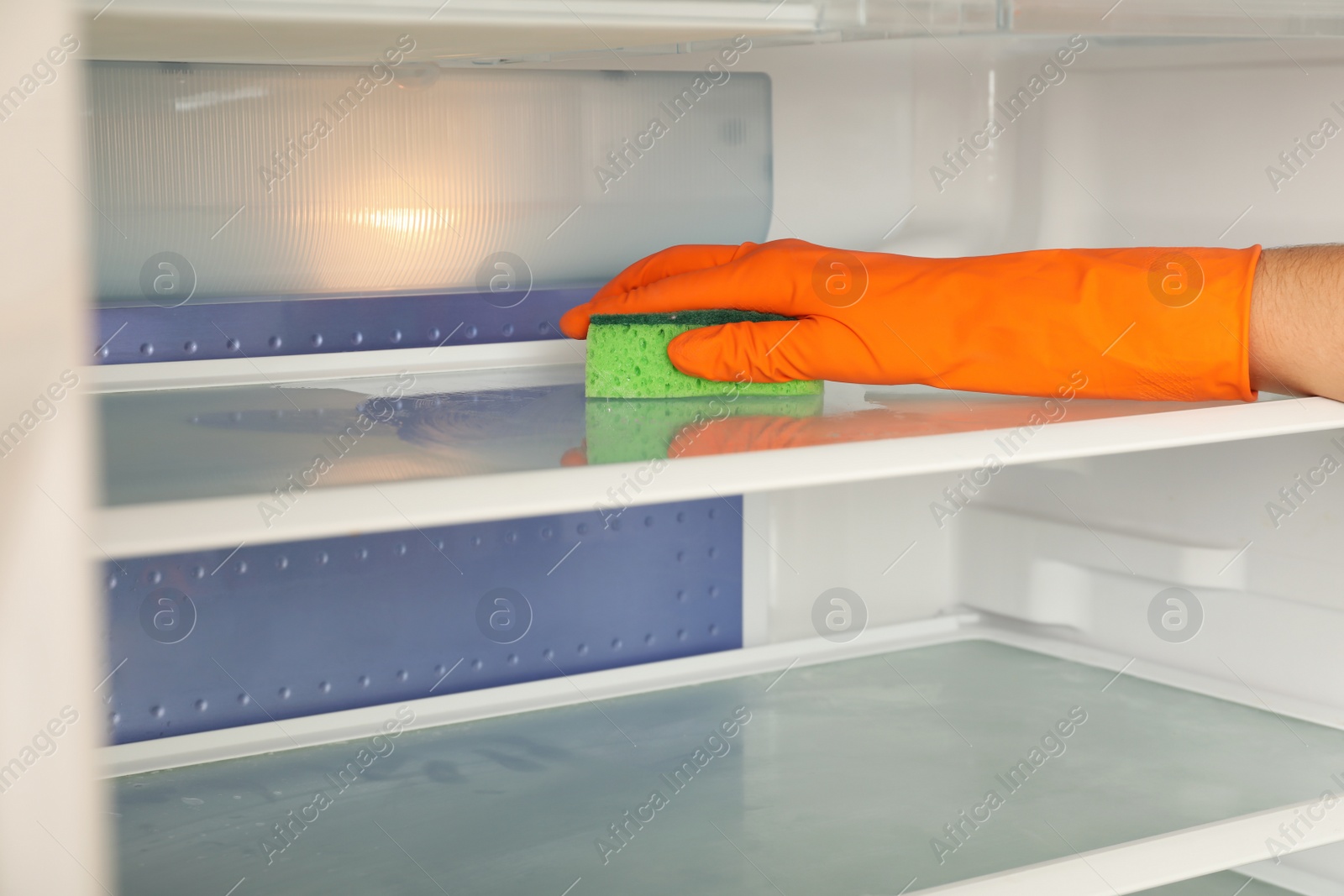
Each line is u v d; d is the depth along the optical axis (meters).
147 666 1.23
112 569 1.20
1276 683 1.28
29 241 0.54
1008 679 1.44
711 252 1.08
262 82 1.16
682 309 1.03
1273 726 1.25
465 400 1.02
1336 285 0.87
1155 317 0.89
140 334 1.15
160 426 0.91
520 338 1.32
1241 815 1.04
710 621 1.52
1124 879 0.91
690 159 1.37
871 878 0.97
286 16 0.70
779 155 1.42
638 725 1.33
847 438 0.81
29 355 0.54
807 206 1.45
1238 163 1.23
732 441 0.80
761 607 1.55
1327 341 0.88
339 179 1.20
